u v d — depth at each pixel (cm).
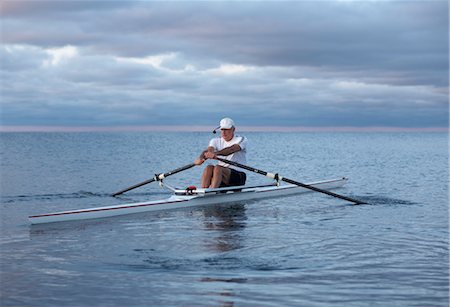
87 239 842
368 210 1181
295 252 741
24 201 1299
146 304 513
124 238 851
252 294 544
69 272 630
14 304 513
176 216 1090
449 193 1516
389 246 787
